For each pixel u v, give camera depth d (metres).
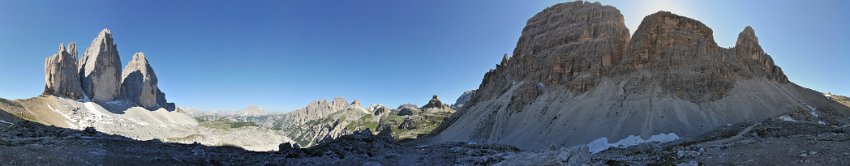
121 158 45.75
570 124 146.12
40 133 65.62
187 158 53.00
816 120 128.38
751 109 137.50
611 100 153.12
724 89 148.12
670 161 48.59
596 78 174.25
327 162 61.41
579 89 171.88
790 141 49.44
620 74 170.00
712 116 133.12
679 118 131.75
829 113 141.50
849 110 155.75
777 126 102.44
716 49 168.75
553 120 155.12
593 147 123.75
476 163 62.59
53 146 45.22
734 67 163.50
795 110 137.25
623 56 180.62
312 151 70.19
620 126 133.38
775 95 150.50
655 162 49.97
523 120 166.25
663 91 147.75
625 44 188.88
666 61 161.50
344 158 66.75
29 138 55.94
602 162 50.81
